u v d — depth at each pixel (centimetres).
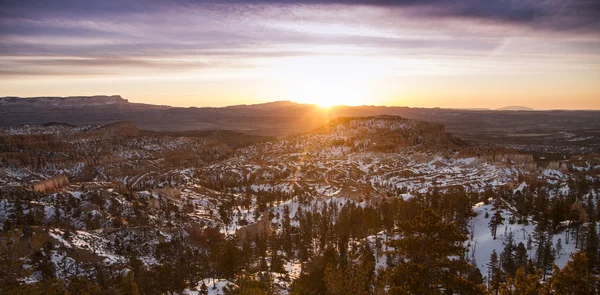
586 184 17550
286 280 10231
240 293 7588
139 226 15438
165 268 10031
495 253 10300
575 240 10644
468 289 3641
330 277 4528
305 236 13750
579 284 4069
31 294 3972
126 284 8550
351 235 13412
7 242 4044
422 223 3791
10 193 18338
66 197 18575
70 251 11769
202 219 18488
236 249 11150
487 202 15725
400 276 3912
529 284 4250
